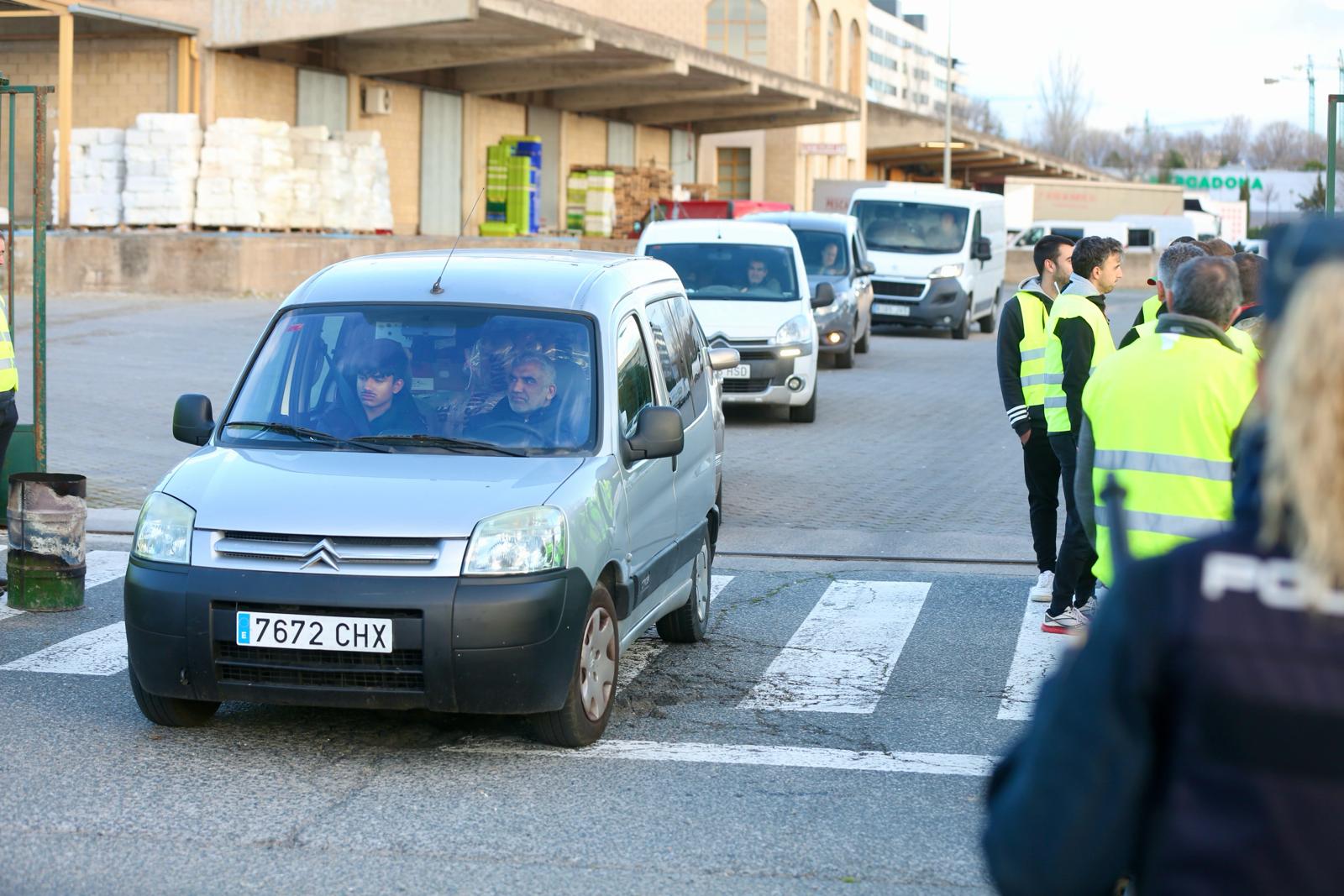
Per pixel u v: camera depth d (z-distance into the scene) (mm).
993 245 30750
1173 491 4738
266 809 5289
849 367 22422
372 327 6750
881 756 5988
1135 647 1740
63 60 26688
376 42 33281
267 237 26672
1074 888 1822
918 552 10172
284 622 5570
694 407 7836
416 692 5578
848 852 4941
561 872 4734
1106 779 1769
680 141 53938
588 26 32250
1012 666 7418
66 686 6855
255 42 28969
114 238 26141
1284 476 1689
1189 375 4746
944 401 18609
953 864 4848
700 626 7855
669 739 6184
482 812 5277
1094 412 4953
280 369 6703
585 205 40938
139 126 26656
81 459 12797
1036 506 8547
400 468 6066
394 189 35844
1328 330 1679
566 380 6508
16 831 5035
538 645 5594
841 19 66312
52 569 8266
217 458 6234
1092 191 62500
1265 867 1656
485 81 38000
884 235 28781
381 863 4789
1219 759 1688
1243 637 1670
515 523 5672
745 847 4973
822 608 8664
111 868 4723
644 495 6684
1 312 8500
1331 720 1628
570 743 5996
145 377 17469
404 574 5562
